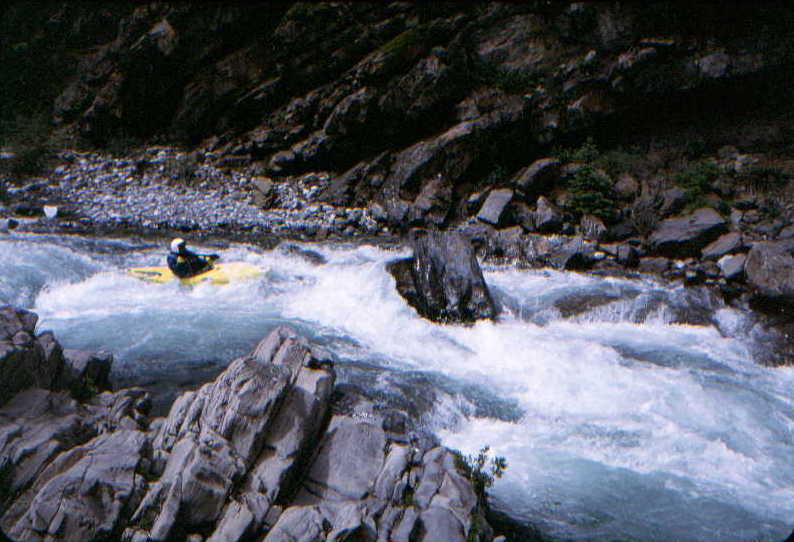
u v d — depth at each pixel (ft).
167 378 24.99
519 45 59.57
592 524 18.63
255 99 62.44
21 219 46.60
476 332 32.71
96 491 15.31
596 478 20.75
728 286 39.86
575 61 57.36
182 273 36.60
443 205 51.98
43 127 64.39
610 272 43.11
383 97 56.44
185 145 64.69
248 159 61.87
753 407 25.89
